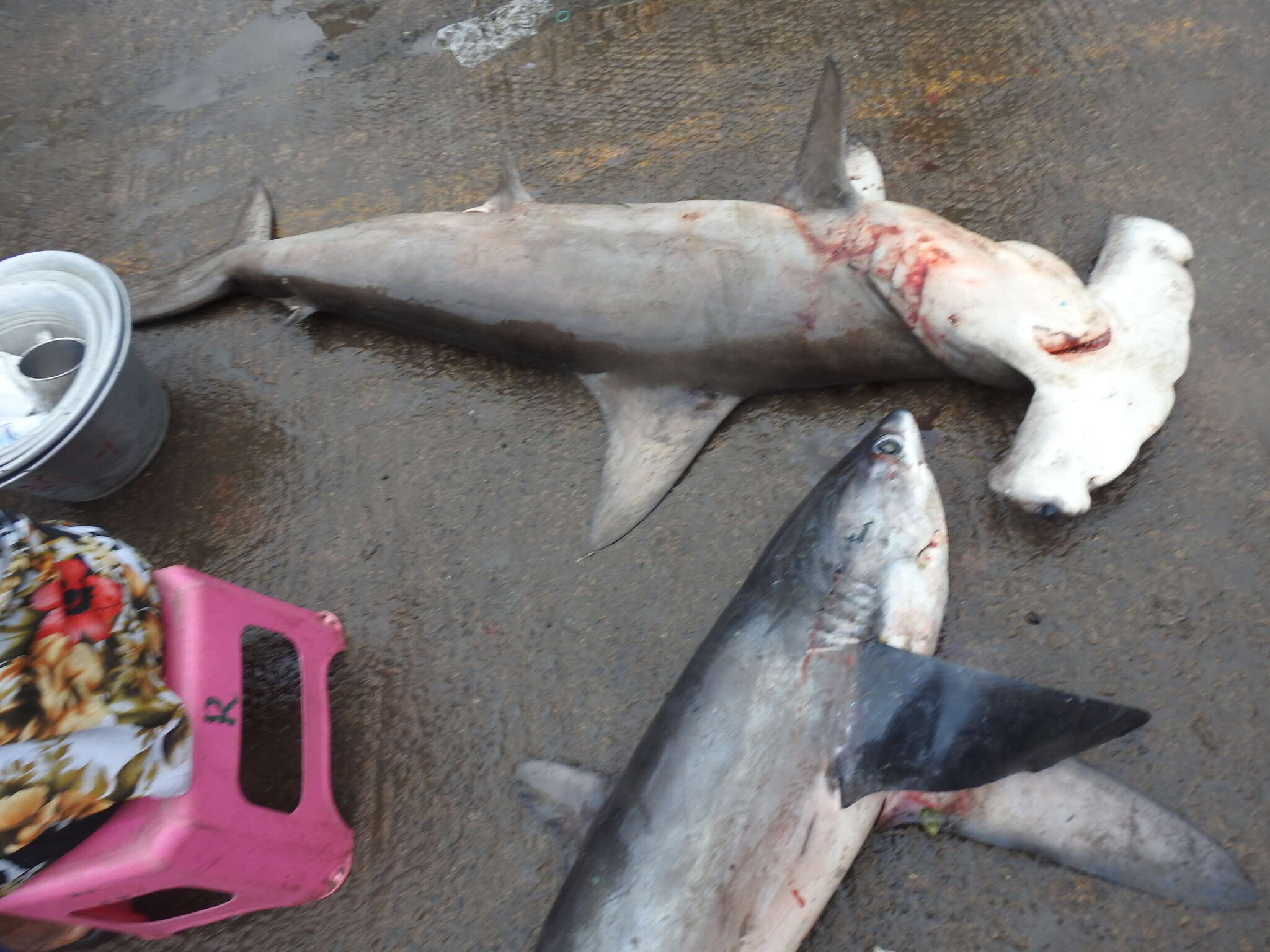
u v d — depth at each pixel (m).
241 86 2.02
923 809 1.18
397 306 1.60
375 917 1.27
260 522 1.55
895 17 1.80
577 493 1.50
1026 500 1.27
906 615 1.19
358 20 2.07
